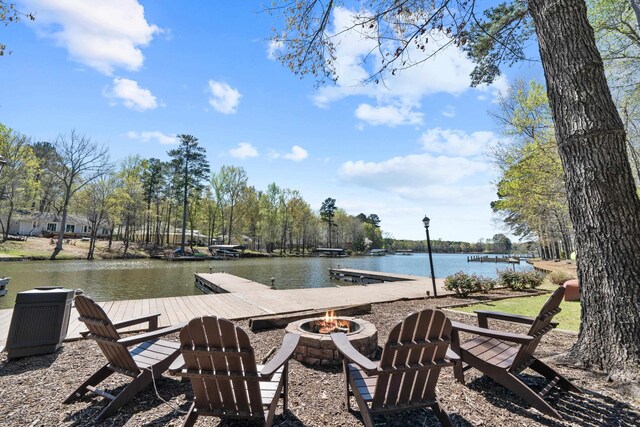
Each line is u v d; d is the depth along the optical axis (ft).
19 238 97.40
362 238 220.02
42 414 7.23
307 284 53.01
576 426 6.56
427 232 28.73
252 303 23.76
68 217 138.92
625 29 25.34
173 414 7.29
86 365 10.44
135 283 47.88
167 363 8.43
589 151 9.43
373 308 21.75
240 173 139.74
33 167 89.40
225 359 5.72
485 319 10.09
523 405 7.59
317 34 13.62
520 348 7.70
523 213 66.03
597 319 9.25
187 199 125.49
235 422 6.88
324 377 9.70
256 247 161.07
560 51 10.06
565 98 9.95
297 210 163.43
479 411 7.30
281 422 6.93
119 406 7.31
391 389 6.23
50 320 11.66
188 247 133.69
